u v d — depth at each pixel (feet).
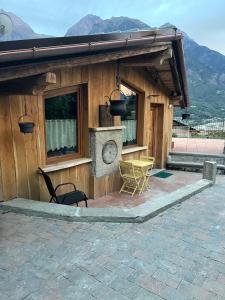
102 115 19.29
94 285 8.08
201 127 60.44
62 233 11.23
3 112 13.65
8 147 14.10
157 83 27.17
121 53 15.71
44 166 16.43
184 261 9.48
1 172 13.88
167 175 28.07
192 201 16.24
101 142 19.39
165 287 8.08
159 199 15.39
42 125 15.94
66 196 15.53
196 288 8.08
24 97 14.61
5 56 9.56
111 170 21.11
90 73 18.17
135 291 7.88
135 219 12.47
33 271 8.66
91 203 19.30
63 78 16.31
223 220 13.35
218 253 10.10
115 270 8.83
